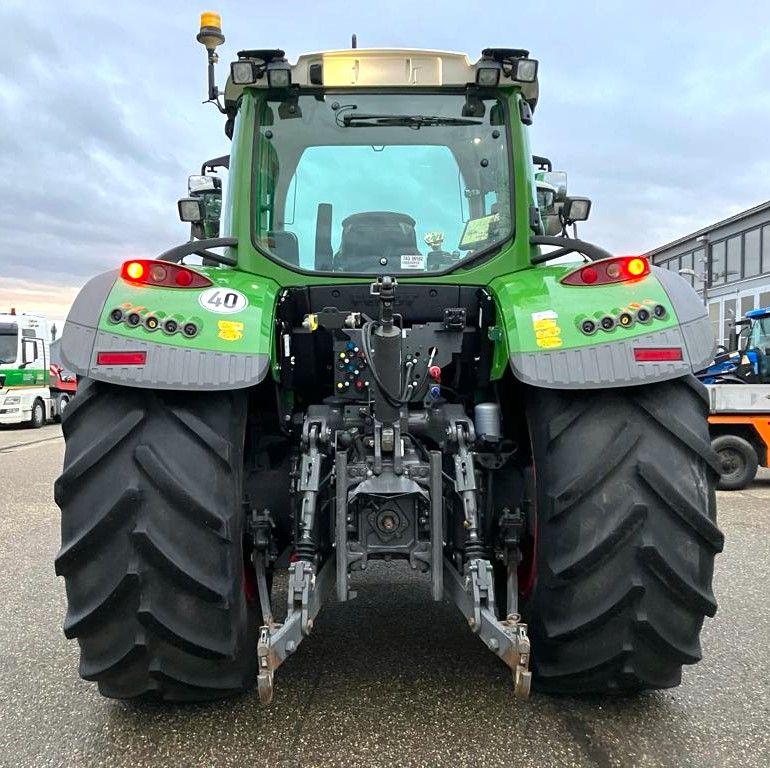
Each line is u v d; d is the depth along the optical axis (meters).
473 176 2.92
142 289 2.23
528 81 2.85
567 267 2.67
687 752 2.23
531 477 2.51
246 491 2.61
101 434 2.10
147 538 2.02
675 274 2.40
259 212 2.89
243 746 2.26
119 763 2.19
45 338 18.89
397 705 2.52
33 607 3.71
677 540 2.12
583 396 2.23
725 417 8.44
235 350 2.15
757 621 3.43
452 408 2.64
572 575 2.13
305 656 2.97
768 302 24.64
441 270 2.83
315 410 2.55
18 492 7.57
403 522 2.24
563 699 2.56
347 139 2.95
